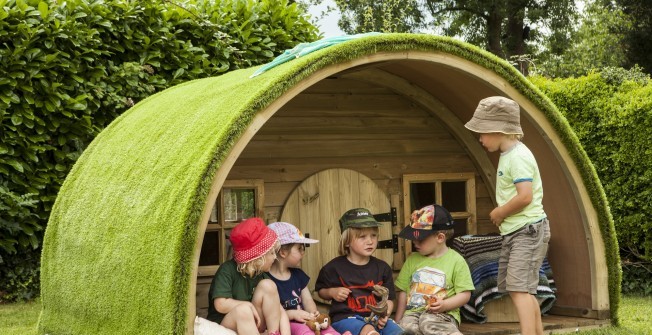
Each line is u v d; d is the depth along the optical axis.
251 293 4.67
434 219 5.30
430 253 5.34
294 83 4.42
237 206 5.91
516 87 5.29
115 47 7.77
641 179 7.84
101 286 4.62
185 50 8.09
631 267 8.20
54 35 7.35
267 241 4.59
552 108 5.36
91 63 7.69
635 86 8.41
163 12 8.09
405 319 5.13
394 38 4.81
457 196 6.64
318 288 5.30
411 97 6.37
